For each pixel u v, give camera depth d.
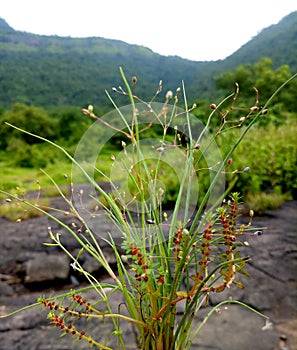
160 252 1.11
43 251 3.22
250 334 1.75
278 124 7.07
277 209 4.12
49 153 14.70
